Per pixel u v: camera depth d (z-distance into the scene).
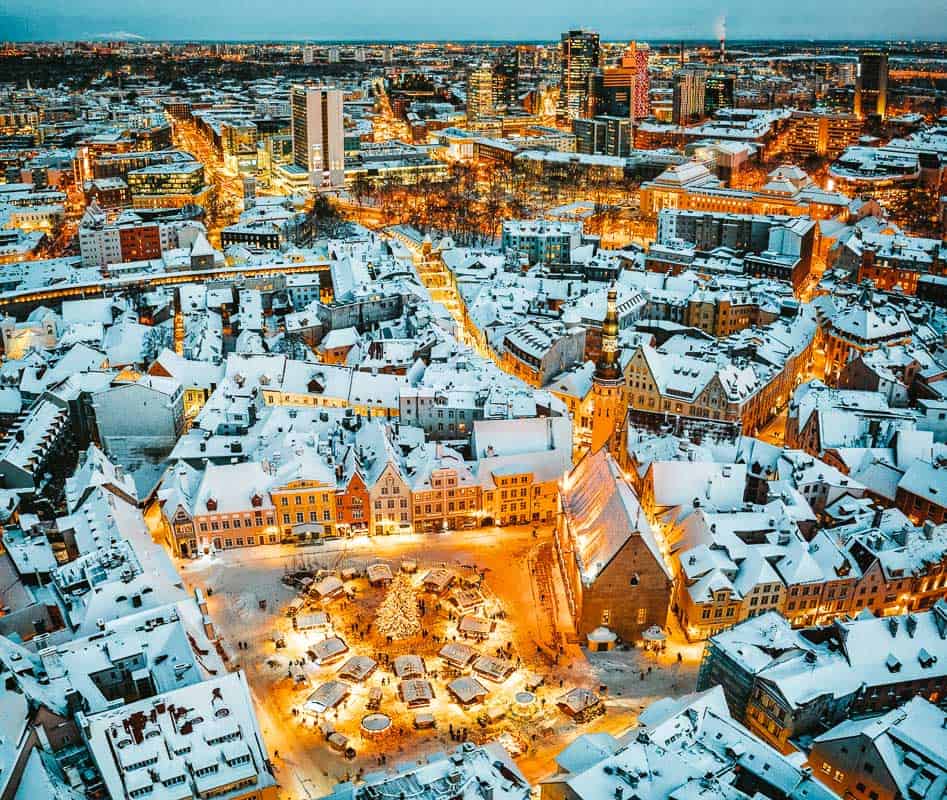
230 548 179.62
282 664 148.50
